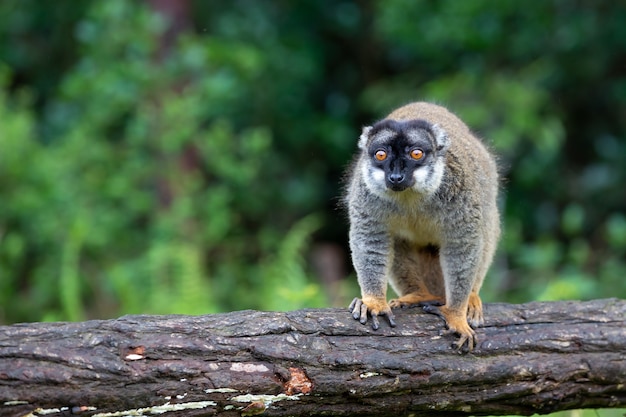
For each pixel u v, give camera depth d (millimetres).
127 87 17203
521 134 19156
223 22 22078
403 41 21578
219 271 16703
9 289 15578
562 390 7535
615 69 21359
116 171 17219
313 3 24094
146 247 16406
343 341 7355
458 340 7527
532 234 21141
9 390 6359
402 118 9633
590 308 7883
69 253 13867
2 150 15758
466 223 8570
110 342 6723
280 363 7059
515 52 20719
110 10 17422
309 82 23844
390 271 9234
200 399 6844
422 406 7391
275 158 22031
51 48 23156
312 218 19219
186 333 6953
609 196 20922
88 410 6555
